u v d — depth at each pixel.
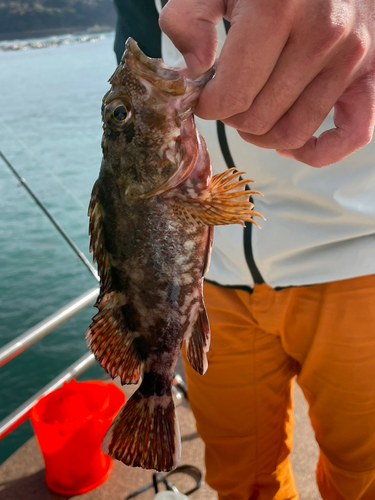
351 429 0.32
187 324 0.22
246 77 0.15
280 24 0.14
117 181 0.20
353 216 0.28
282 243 0.30
